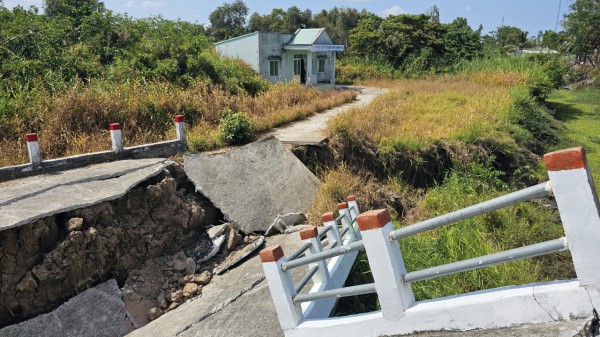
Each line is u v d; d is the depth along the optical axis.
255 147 9.95
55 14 18.95
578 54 45.53
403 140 12.18
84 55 15.20
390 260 3.27
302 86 20.31
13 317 5.80
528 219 9.28
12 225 5.75
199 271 7.31
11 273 5.83
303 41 26.36
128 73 14.84
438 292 5.91
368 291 3.46
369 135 12.45
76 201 6.63
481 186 11.19
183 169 8.80
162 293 6.80
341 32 53.12
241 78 19.45
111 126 9.09
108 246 6.65
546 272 7.14
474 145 13.02
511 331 2.87
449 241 7.43
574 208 2.58
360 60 34.97
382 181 11.62
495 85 23.72
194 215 7.95
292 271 6.33
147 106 12.13
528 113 18.55
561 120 22.84
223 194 8.48
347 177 10.16
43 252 6.13
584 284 2.61
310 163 11.18
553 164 2.61
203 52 20.59
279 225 8.23
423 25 36.09
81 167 8.66
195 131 11.77
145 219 7.43
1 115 10.11
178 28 20.97
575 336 2.59
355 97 21.27
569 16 44.31
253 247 7.59
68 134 10.10
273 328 5.02
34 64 13.30
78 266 6.28
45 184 7.50
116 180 7.58
